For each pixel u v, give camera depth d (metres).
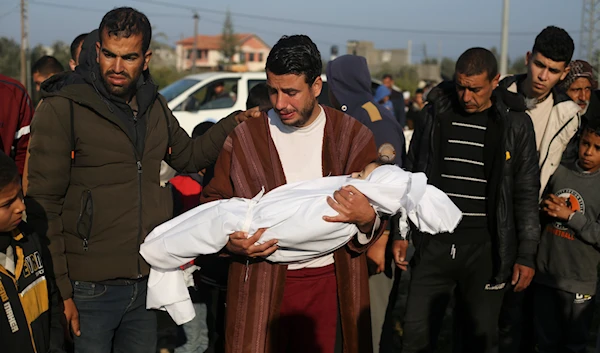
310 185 2.78
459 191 3.63
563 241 3.82
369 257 3.69
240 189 2.88
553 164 3.90
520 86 4.05
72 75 2.99
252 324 2.90
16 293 2.46
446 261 3.67
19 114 3.78
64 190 2.88
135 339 3.14
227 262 3.77
